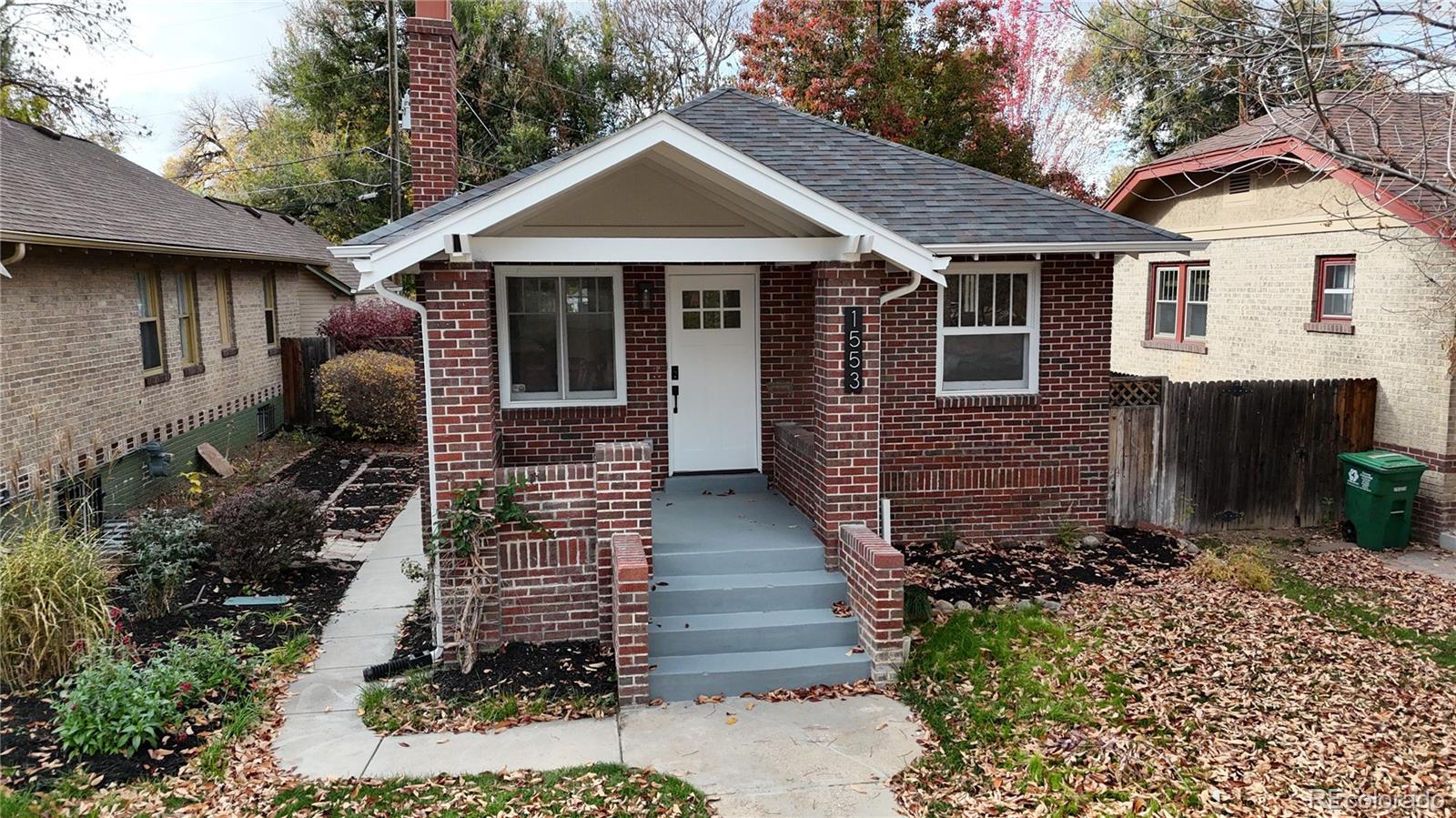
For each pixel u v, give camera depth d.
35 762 5.98
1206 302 15.55
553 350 10.43
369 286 7.15
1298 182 13.04
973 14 24.88
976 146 24.56
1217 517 12.04
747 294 10.67
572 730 6.68
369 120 30.78
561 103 30.44
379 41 29.89
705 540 8.69
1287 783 5.86
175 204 16.67
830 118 24.22
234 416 17.34
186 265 14.98
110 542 9.48
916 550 10.77
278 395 20.36
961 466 10.96
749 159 7.39
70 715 6.13
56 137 15.26
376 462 17.30
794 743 6.48
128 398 12.57
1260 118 14.03
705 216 9.29
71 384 10.97
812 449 9.02
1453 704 6.91
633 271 10.31
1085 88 21.53
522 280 10.26
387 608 9.28
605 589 7.93
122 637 7.56
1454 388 11.02
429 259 7.41
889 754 6.32
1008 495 11.09
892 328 10.66
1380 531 11.16
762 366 10.72
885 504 9.14
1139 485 11.73
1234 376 14.55
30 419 10.02
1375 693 7.11
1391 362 11.78
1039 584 9.59
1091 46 23.88
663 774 6.04
